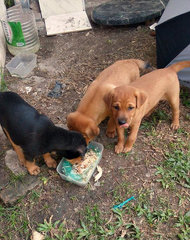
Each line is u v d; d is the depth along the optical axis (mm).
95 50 1458
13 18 1484
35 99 1194
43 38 1572
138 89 837
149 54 1399
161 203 846
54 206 850
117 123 825
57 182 899
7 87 1256
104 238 778
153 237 779
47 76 1314
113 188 887
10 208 848
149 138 1022
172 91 967
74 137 816
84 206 848
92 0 1909
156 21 1608
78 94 1207
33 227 811
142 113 902
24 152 833
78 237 779
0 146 1004
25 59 1396
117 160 961
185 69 1141
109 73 1002
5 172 919
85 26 1609
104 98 860
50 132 811
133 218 817
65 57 1426
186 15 1009
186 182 891
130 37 1524
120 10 1591
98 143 954
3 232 808
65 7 1714
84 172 885
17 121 796
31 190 883
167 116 1102
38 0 1771
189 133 1032
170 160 941
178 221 804
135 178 910
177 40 1081
